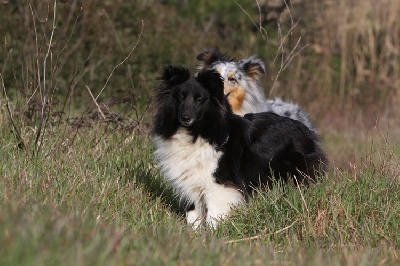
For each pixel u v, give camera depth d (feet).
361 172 36.40
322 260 27.07
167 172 36.06
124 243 24.47
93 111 51.49
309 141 38.93
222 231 33.12
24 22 67.15
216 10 92.84
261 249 28.58
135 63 71.46
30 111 45.88
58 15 70.64
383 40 91.09
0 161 37.88
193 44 80.74
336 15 89.81
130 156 42.91
